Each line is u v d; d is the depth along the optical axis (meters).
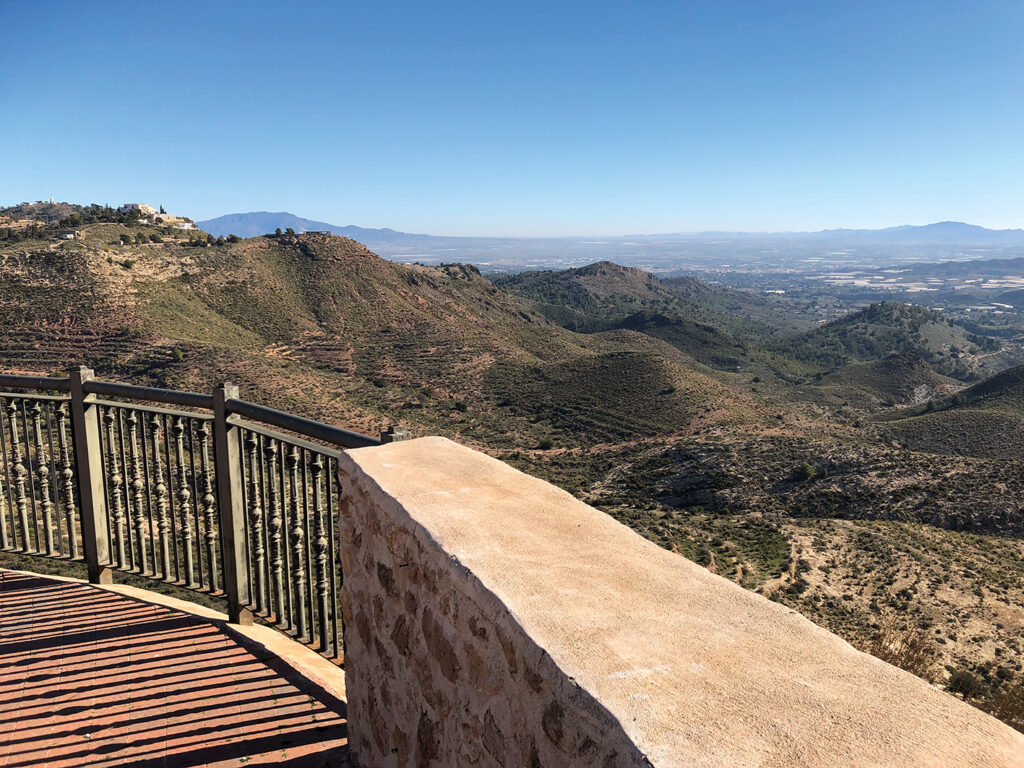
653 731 0.92
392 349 84.75
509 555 1.49
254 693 2.67
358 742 2.21
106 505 3.75
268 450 2.97
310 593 2.97
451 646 1.52
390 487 1.89
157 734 2.42
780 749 0.88
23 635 3.15
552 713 1.10
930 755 0.86
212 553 3.33
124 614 3.34
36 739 2.41
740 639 1.17
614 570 1.43
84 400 3.56
